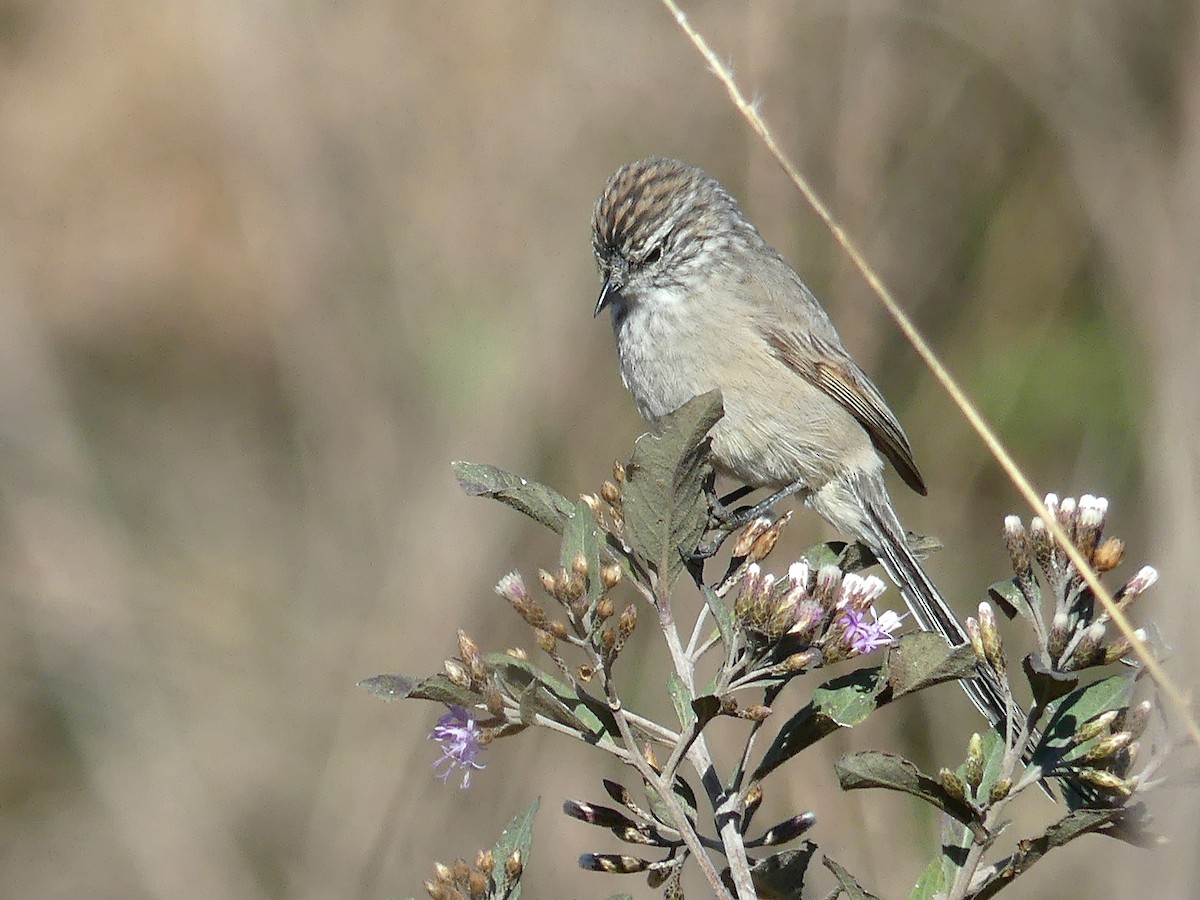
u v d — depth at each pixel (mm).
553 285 13656
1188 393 10945
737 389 8867
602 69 13852
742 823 4836
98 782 13156
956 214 13203
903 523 12570
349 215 15148
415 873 11484
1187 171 12148
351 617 13766
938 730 10867
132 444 16125
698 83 13352
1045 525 4828
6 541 14758
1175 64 12961
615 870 4930
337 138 15234
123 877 12609
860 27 12516
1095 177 12609
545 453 13070
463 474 5316
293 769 12914
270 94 15469
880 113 12570
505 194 14141
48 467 15320
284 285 15406
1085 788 4703
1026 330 13172
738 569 5594
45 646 13969
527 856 4887
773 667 4852
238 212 16125
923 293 13117
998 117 13281
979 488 12898
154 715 13508
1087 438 12625
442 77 14797
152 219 16375
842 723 4707
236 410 16500
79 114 16469
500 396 13484
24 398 15633
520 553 12766
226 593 14594
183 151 16375
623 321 9125
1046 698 4457
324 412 14930
